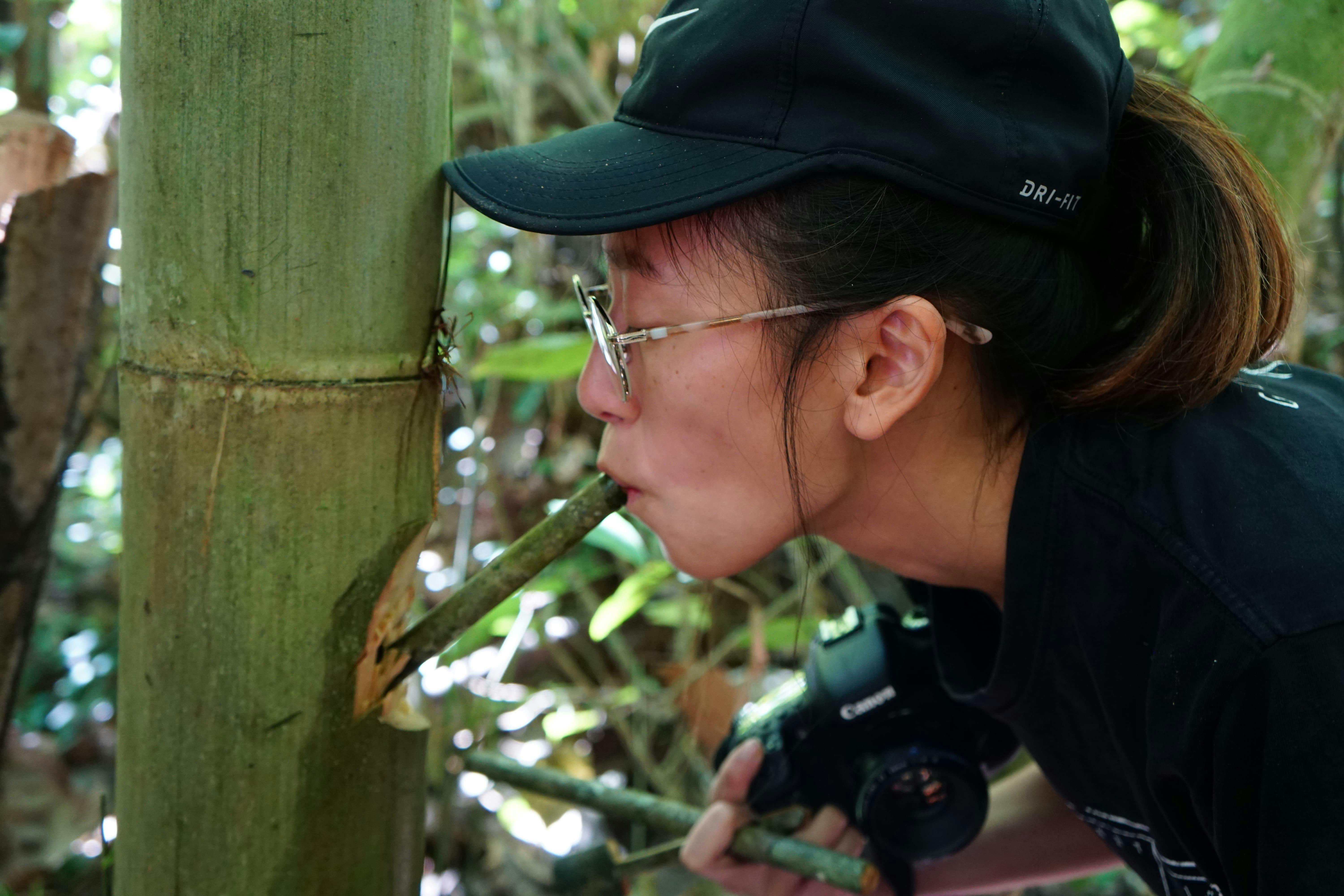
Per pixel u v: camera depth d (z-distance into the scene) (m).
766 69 0.71
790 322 0.75
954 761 1.02
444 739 1.64
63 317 1.09
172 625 0.74
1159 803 0.78
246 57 0.67
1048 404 0.82
